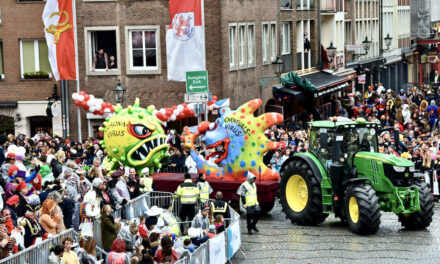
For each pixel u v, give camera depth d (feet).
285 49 201.57
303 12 211.20
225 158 113.80
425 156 126.31
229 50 165.17
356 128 105.40
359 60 281.13
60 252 69.87
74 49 154.81
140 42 160.15
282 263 88.53
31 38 162.40
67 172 90.22
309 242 97.71
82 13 159.33
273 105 186.19
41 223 77.97
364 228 99.96
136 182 101.35
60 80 160.15
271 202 113.50
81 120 161.07
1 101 163.32
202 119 159.22
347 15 269.44
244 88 172.14
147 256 70.18
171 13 143.64
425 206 102.73
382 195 102.89
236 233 91.40
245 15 172.96
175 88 160.04
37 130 164.45
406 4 369.09
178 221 101.86
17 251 72.23
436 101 226.99
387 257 90.27
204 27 146.20
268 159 117.60
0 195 76.54
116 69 160.56
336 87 207.92
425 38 379.14
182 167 124.57
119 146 116.98
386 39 303.07
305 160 107.24
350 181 102.37
